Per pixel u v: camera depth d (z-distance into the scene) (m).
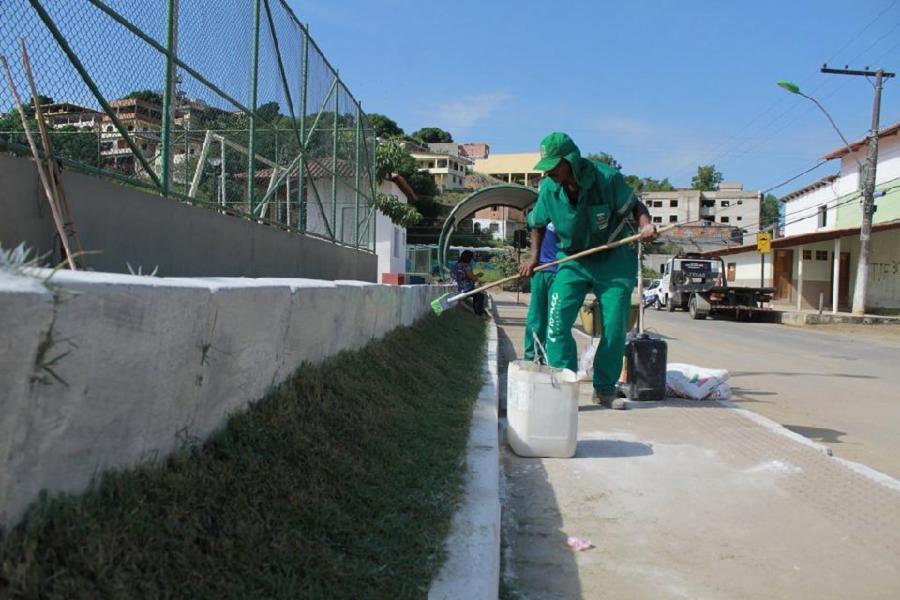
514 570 3.37
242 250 7.23
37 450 1.79
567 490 4.42
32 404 1.75
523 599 3.09
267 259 8.00
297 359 3.89
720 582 3.25
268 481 2.78
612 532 3.80
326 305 4.44
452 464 4.11
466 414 5.54
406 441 4.27
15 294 1.66
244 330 3.07
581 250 6.36
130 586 1.85
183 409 2.55
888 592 3.14
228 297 2.89
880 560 3.44
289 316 3.70
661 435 5.67
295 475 2.97
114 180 5.06
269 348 3.41
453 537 3.10
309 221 10.15
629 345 7.16
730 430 5.83
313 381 3.90
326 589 2.37
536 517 4.00
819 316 22.86
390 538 2.93
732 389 9.20
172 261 5.73
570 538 3.71
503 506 4.16
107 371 2.06
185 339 2.53
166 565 2.02
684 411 6.58
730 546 3.62
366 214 14.53
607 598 3.12
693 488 4.44
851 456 5.78
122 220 4.98
